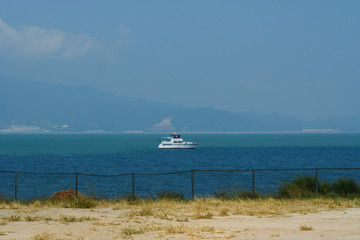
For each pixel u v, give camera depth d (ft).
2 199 114.83
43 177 271.69
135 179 255.09
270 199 115.03
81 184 229.86
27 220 81.10
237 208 97.04
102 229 71.77
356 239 59.82
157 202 111.96
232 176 264.72
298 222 76.95
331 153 603.26
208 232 67.62
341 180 133.39
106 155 587.27
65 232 69.00
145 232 68.69
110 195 183.73
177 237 63.93
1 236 65.46
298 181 135.85
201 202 110.01
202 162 460.14
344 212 89.71
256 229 70.03
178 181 242.17
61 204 106.83
